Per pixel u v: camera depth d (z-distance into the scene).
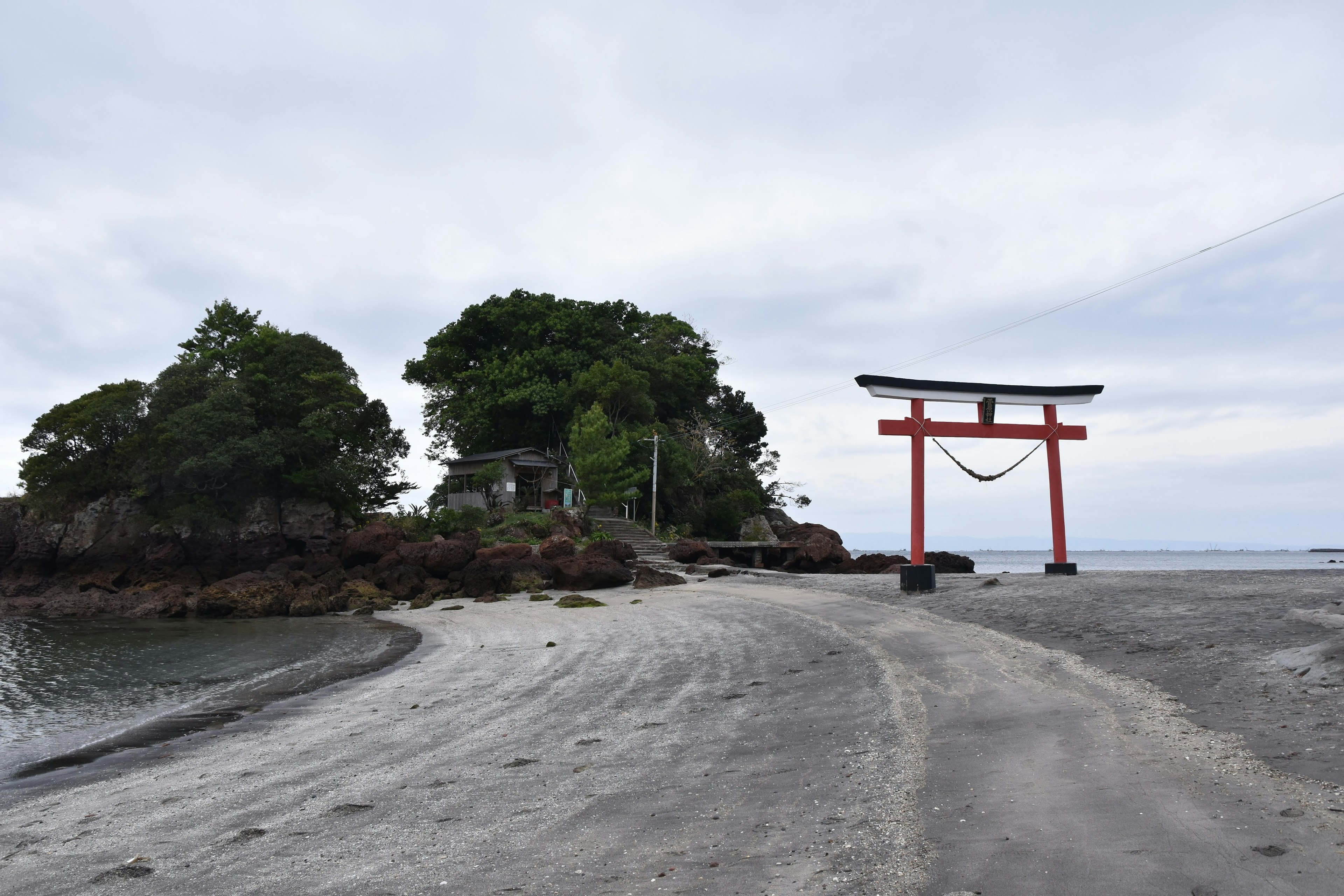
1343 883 4.21
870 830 5.80
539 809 7.12
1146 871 4.57
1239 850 4.73
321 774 8.95
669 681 13.56
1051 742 7.57
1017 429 27.19
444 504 57.94
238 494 40.72
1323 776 5.83
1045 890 4.46
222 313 59.50
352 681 15.95
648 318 74.56
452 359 65.69
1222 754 6.60
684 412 67.56
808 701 10.97
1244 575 23.53
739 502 61.66
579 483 50.28
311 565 38.47
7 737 11.95
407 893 5.33
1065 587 20.84
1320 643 9.84
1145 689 9.36
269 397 43.06
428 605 32.44
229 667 18.42
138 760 10.34
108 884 5.94
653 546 46.41
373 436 46.44
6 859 6.67
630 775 8.06
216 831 7.11
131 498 39.78
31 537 39.22
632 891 5.05
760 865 5.32
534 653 18.16
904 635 15.80
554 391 58.06
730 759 8.38
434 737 10.51
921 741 8.26
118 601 33.12
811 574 33.69
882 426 26.41
